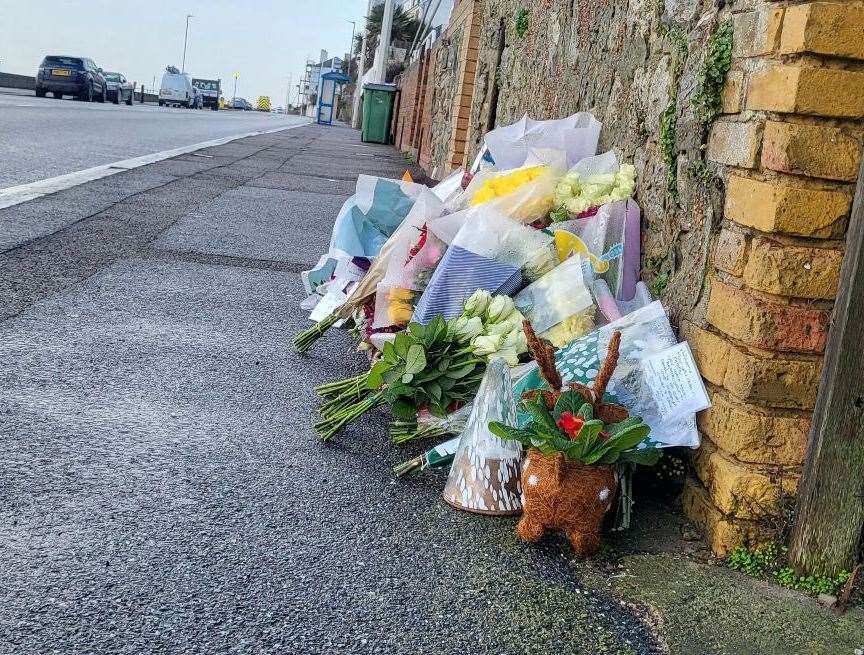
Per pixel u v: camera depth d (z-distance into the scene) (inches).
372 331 159.2
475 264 140.2
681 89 131.7
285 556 92.6
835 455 94.0
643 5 159.8
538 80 267.7
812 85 94.8
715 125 115.9
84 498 100.0
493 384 112.4
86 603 79.7
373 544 97.7
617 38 177.3
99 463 109.8
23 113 786.8
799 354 99.2
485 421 110.9
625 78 169.0
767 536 99.9
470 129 433.1
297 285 231.8
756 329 98.1
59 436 116.3
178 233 280.4
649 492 117.8
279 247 281.3
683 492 112.7
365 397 136.1
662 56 146.5
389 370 126.3
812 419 97.6
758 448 99.0
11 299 180.2
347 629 80.4
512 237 141.9
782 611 89.6
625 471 108.5
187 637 76.4
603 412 105.0
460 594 88.7
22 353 148.3
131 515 97.4
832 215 96.5
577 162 182.1
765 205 98.2
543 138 183.0
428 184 546.3
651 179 146.6
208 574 87.2
